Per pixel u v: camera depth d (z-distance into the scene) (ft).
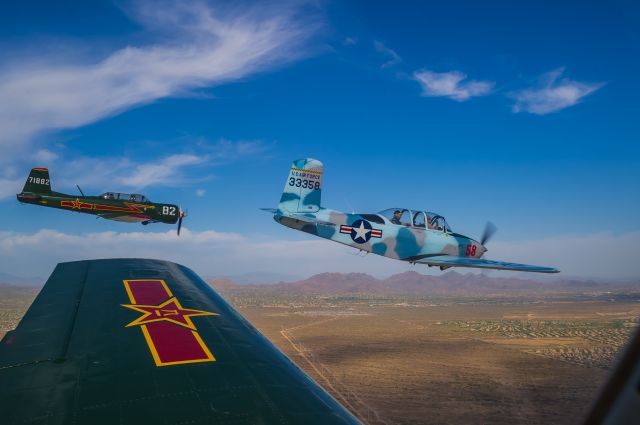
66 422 10.11
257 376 12.46
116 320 16.03
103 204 123.24
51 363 12.96
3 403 10.89
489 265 70.03
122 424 10.04
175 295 18.61
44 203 121.19
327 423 10.36
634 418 2.70
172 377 12.21
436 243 72.84
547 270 68.95
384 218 71.77
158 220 128.06
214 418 10.34
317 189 73.97
